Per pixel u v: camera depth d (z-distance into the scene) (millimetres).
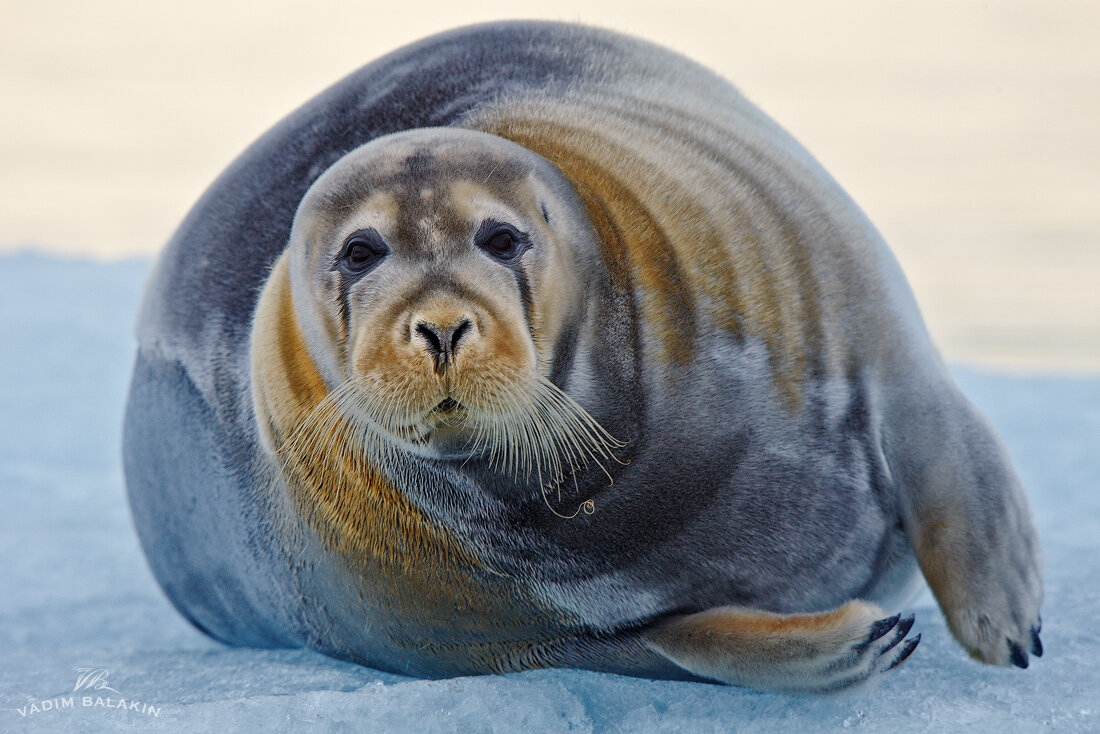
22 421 28188
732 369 11320
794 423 11414
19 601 17766
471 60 13117
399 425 10172
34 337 33719
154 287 14070
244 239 13070
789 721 10477
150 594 18172
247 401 12508
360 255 10398
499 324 9961
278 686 12500
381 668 12938
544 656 12078
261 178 13258
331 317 10688
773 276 11711
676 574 11375
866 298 11992
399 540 11594
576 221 11023
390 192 10422
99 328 34625
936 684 11250
